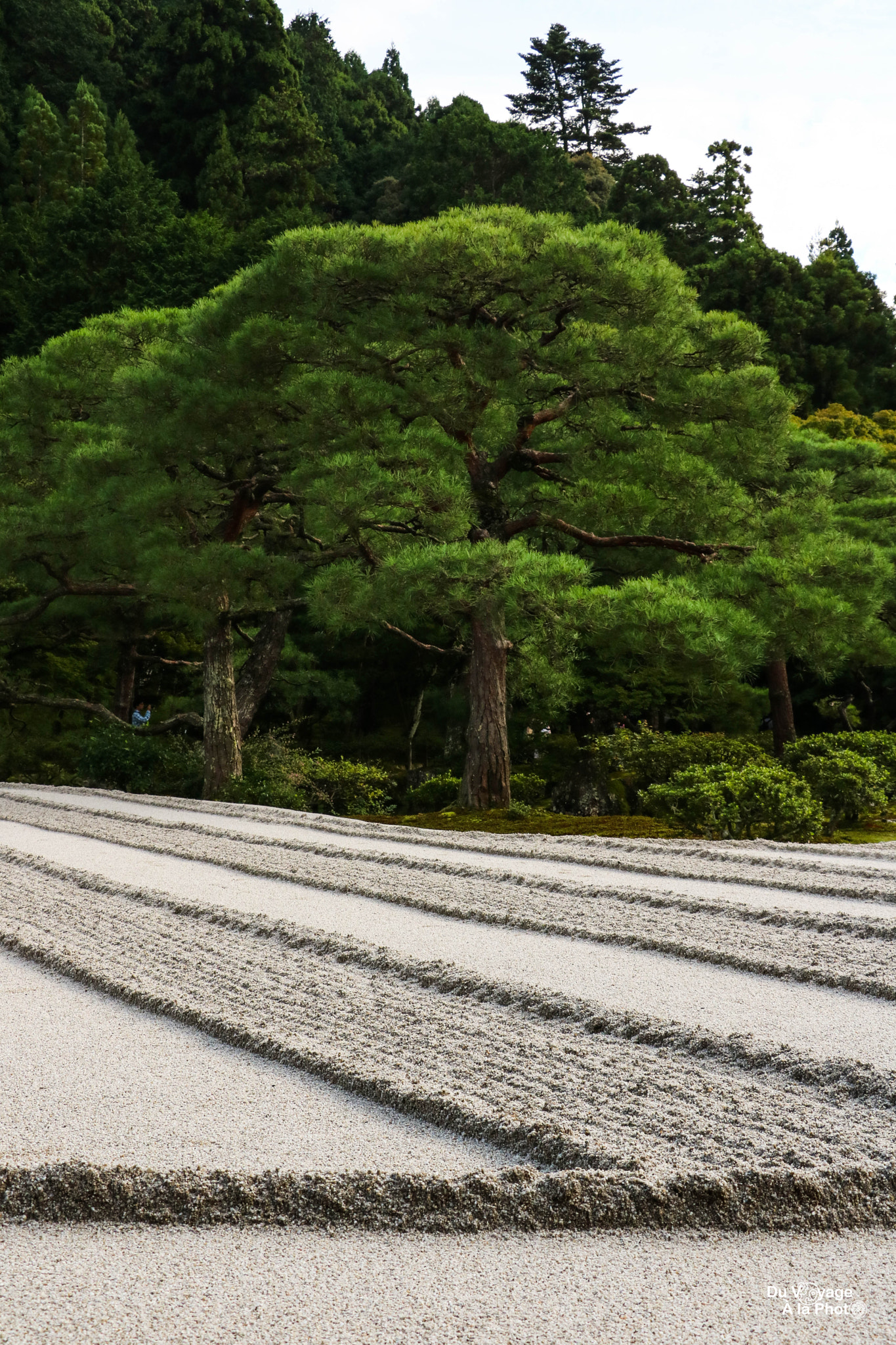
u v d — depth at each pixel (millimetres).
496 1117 3701
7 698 23125
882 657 18609
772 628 15312
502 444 16766
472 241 14445
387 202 49344
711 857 9883
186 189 47469
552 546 19078
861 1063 4195
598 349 15633
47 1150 3504
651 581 14289
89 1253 3002
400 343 15562
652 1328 2646
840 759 13773
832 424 30750
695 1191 3238
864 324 40750
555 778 21656
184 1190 3215
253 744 20125
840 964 5812
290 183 45969
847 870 9016
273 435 16859
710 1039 4535
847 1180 3332
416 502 14500
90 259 37125
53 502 18547
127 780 19578
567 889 8125
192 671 27766
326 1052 4379
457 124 45500
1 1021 4980
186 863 9742
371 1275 2896
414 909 7582
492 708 15961
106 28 61031
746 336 15867
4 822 12969
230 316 16422
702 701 22031
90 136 50688
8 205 49438
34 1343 2549
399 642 26578
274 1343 2564
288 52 52594
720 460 16234
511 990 5219
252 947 6246
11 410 19844
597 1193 3211
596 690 21234
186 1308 2721
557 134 65312
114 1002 5355
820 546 15891
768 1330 2641
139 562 17125
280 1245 3057
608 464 15750
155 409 16578
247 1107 3957
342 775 19281
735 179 47156
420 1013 4926
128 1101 3994
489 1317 2693
